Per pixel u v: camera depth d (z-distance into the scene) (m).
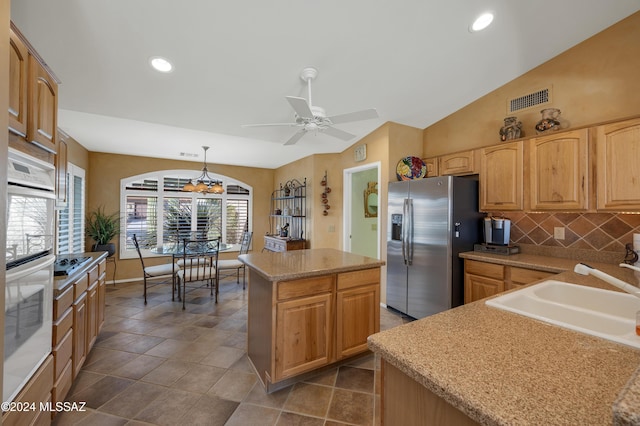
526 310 1.39
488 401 0.62
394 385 0.90
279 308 1.98
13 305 1.17
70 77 2.37
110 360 2.43
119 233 4.97
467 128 3.42
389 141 3.68
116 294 4.34
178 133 3.80
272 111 3.13
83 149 4.45
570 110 2.61
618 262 2.33
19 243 1.30
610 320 1.16
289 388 2.07
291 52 2.28
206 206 5.84
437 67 2.68
